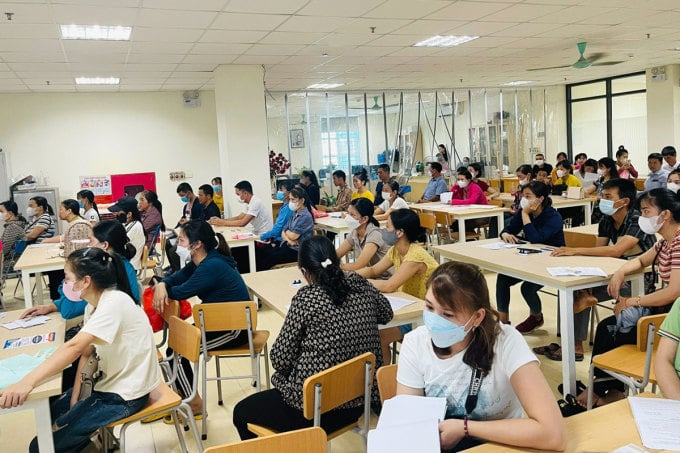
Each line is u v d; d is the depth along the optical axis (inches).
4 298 263.3
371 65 328.2
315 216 286.4
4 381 82.7
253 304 119.0
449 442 59.7
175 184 392.5
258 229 273.4
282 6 190.1
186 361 127.9
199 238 127.6
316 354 86.4
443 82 432.1
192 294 126.0
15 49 230.5
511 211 279.3
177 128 390.0
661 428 59.1
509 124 515.5
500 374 62.9
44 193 341.7
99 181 373.4
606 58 368.5
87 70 287.0
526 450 57.3
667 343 75.4
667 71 432.1
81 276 90.1
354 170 463.8
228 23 208.2
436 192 351.3
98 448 105.6
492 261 143.0
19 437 125.2
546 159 529.7
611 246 141.7
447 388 65.1
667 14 245.1
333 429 87.7
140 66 284.4
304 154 450.0
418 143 485.4
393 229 128.4
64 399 99.8
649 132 450.9
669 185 238.8
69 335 120.0
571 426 61.6
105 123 373.4
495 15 224.5
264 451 57.9
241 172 301.3
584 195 298.5
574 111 526.3
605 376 112.7
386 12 207.8
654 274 119.8
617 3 218.8
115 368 91.1
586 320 146.5
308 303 87.9
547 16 232.8
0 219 275.1
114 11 183.6
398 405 63.2
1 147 352.2
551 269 128.9
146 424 128.4
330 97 450.9
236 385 149.6
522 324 171.8
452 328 62.1
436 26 237.5
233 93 297.7
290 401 88.0
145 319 95.1
